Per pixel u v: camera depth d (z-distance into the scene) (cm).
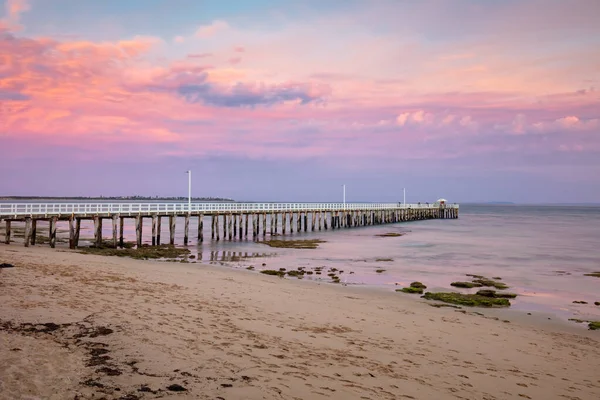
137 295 1164
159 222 3198
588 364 955
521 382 793
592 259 2964
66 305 977
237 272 1995
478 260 2872
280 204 4750
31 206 2581
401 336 1024
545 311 1542
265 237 4234
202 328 896
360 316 1194
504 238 4516
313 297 1428
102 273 1490
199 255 2745
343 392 637
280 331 943
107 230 5091
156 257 2541
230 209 3872
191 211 3441
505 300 1648
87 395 548
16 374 588
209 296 1252
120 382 594
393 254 3098
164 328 867
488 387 747
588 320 1427
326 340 914
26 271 1380
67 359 660
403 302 1530
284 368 708
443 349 955
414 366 809
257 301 1251
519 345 1061
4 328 781
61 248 2659
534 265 2683
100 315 919
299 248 3325
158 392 571
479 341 1059
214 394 579
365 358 820
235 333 886
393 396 649
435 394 682
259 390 606
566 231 5653
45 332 779
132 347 737
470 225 6856
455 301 1616
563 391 770
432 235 4812
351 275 2162
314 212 5097
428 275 2261
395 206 7506
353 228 5822
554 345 1094
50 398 531
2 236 3525
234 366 693
